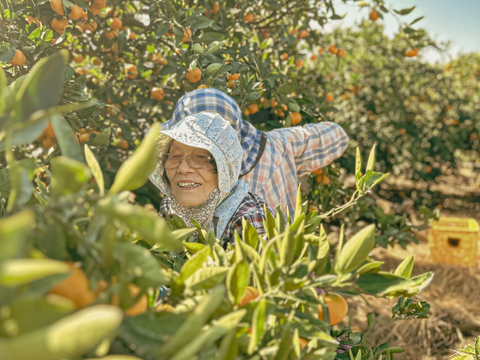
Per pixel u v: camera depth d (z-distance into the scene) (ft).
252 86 7.29
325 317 2.17
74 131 5.22
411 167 20.70
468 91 27.81
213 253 2.37
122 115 8.14
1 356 0.96
